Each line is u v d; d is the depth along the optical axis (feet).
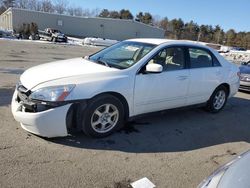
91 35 195.72
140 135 15.96
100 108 14.51
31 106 13.20
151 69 15.29
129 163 12.84
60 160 12.47
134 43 17.92
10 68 33.50
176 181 11.85
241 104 25.63
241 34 315.78
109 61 16.53
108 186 11.02
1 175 10.99
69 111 13.48
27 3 285.43
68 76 13.91
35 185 10.62
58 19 186.39
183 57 18.01
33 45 79.87
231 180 7.34
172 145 15.20
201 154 14.55
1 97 20.34
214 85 20.16
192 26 340.18
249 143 16.63
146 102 16.15
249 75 30.78
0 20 248.32
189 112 21.08
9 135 14.21
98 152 13.52
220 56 20.86
